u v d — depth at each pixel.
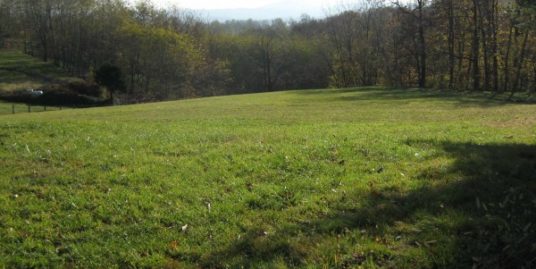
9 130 11.30
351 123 14.68
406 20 45.00
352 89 43.19
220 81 72.12
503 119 14.93
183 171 7.40
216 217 5.60
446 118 16.64
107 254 4.85
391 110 22.06
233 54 81.75
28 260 4.75
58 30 79.81
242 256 4.62
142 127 13.04
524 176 6.52
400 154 8.12
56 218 5.73
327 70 76.44
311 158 7.99
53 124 12.51
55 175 7.29
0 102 54.62
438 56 45.88
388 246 4.60
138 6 72.06
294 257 4.49
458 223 4.92
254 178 7.03
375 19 61.81
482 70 44.31
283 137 10.22
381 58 61.47
